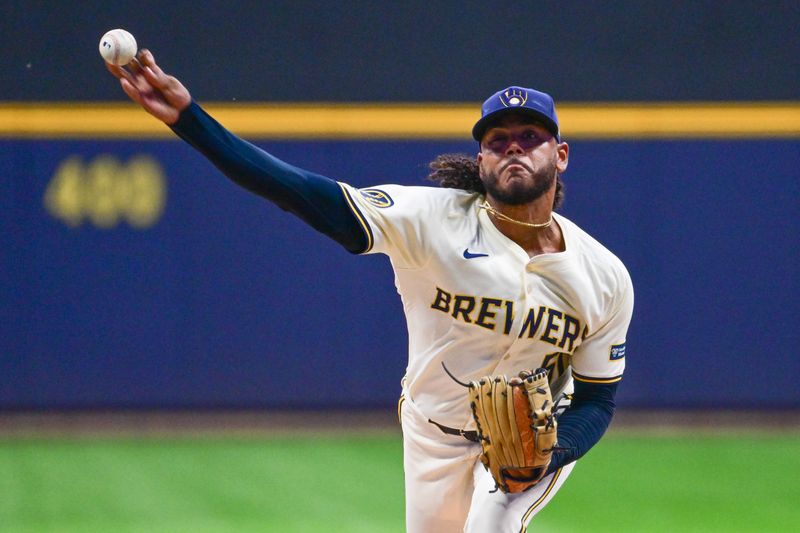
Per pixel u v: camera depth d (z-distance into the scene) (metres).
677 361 39.97
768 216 39.97
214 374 39.38
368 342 39.75
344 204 13.30
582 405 15.14
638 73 39.69
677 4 39.62
